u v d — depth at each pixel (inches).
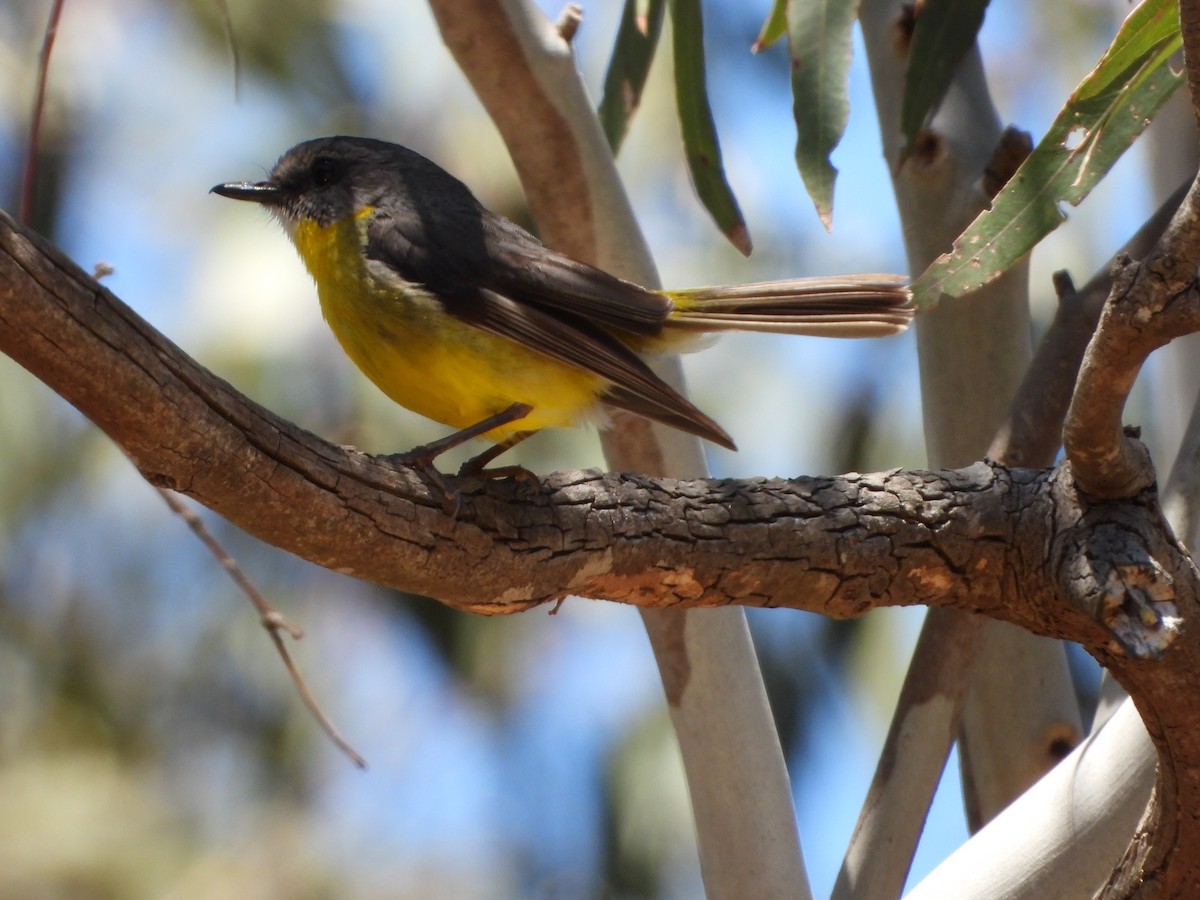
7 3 589.9
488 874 595.8
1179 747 235.5
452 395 319.0
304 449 229.9
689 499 263.4
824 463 560.4
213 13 586.6
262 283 543.5
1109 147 270.7
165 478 221.1
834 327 335.0
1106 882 257.0
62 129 585.6
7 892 538.3
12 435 567.2
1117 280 220.8
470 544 248.4
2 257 194.1
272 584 602.2
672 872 582.9
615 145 372.5
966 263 275.0
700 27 332.8
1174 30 261.9
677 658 315.3
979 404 347.6
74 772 572.7
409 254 320.5
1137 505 250.2
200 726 596.4
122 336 206.1
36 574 593.9
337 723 598.9
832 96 307.7
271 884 565.6
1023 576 261.0
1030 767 340.2
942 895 275.3
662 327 333.7
